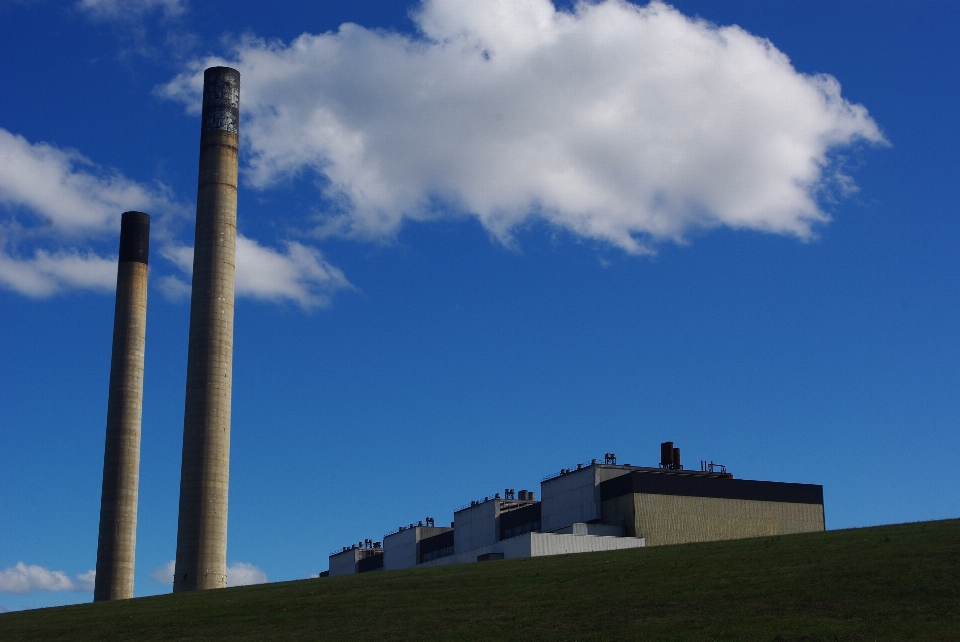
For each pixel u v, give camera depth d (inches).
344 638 1908.2
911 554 2041.1
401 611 2119.8
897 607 1688.0
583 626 1802.4
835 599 1777.8
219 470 4013.3
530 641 1739.7
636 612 1856.5
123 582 4333.2
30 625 2461.9
